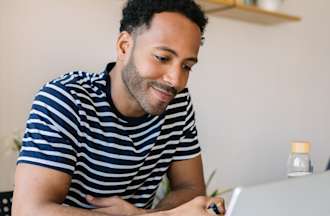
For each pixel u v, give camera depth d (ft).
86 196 3.58
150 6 3.17
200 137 8.00
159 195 5.14
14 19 6.01
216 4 7.29
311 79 9.89
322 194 2.36
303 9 9.59
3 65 5.94
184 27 3.13
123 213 3.40
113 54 6.97
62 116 3.23
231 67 8.41
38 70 6.24
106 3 6.84
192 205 2.97
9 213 4.00
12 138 5.98
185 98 4.10
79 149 3.38
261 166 9.03
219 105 8.27
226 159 8.43
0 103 5.94
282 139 9.39
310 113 9.92
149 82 3.21
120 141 3.55
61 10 6.40
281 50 9.26
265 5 7.97
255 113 8.87
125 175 3.68
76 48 6.57
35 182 3.03
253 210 2.11
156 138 3.78
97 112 3.45
